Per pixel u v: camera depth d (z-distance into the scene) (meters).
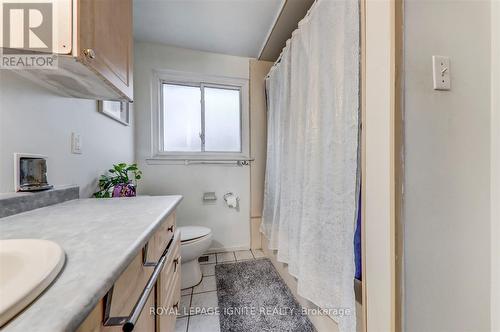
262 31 1.91
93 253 0.47
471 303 0.74
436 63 0.70
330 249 1.07
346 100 0.98
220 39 2.03
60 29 0.63
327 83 1.13
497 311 0.74
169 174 2.18
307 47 1.34
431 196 0.70
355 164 0.92
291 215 1.50
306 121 1.32
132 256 0.48
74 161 1.15
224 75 2.30
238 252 2.30
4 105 0.75
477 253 0.74
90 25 0.70
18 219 0.73
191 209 2.23
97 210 0.88
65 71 0.75
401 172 0.67
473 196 0.74
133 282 0.57
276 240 1.84
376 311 0.74
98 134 1.40
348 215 0.95
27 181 0.84
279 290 1.60
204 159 2.27
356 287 0.89
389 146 0.68
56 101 1.00
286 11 1.59
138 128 2.10
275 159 2.00
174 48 2.16
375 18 0.73
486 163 0.75
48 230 0.62
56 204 0.99
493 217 0.75
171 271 1.04
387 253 0.69
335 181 1.05
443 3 0.71
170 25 1.82
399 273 0.67
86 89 0.96
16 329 0.26
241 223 2.37
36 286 0.32
